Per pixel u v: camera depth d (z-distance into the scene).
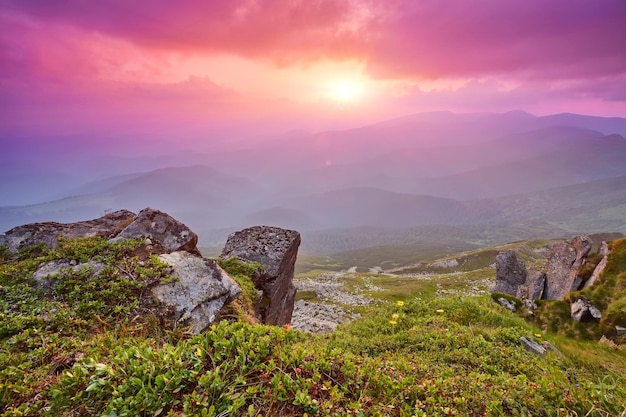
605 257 24.78
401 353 8.88
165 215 12.19
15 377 4.66
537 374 7.68
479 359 8.35
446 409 4.76
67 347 5.84
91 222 13.23
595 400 4.84
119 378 4.36
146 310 8.07
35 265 9.09
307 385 4.57
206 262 10.25
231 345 5.04
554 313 20.47
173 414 3.85
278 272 16.75
